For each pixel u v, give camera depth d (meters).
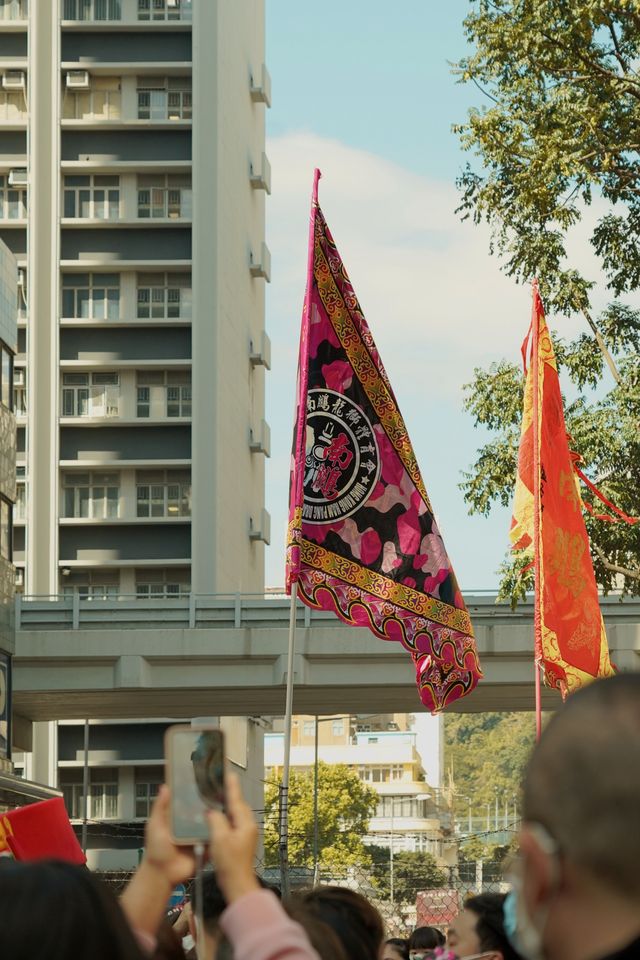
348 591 15.28
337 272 15.78
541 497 17.08
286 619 51.84
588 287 29.52
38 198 84.88
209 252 84.69
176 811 2.65
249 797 89.50
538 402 17.25
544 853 1.82
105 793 78.62
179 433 83.75
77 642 51.94
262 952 2.43
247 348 94.19
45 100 85.56
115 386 84.06
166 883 2.67
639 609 48.44
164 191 85.94
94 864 77.62
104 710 58.16
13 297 51.41
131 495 83.06
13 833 6.64
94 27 86.00
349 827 118.00
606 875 1.78
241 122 94.00
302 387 15.54
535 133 29.25
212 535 81.88
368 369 15.78
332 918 4.61
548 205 29.33
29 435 82.62
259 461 97.69
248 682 52.25
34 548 81.62
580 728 1.82
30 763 77.88
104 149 86.25
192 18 86.56
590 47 29.27
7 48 86.25
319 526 15.33
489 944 6.16
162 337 84.69
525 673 50.00
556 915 1.82
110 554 82.44
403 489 15.59
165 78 86.62
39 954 2.07
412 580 15.41
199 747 2.67
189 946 6.68
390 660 51.31
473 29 29.36
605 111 28.62
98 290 85.19
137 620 52.25
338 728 181.88
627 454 29.39
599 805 1.77
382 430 15.65
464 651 15.45
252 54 98.38
